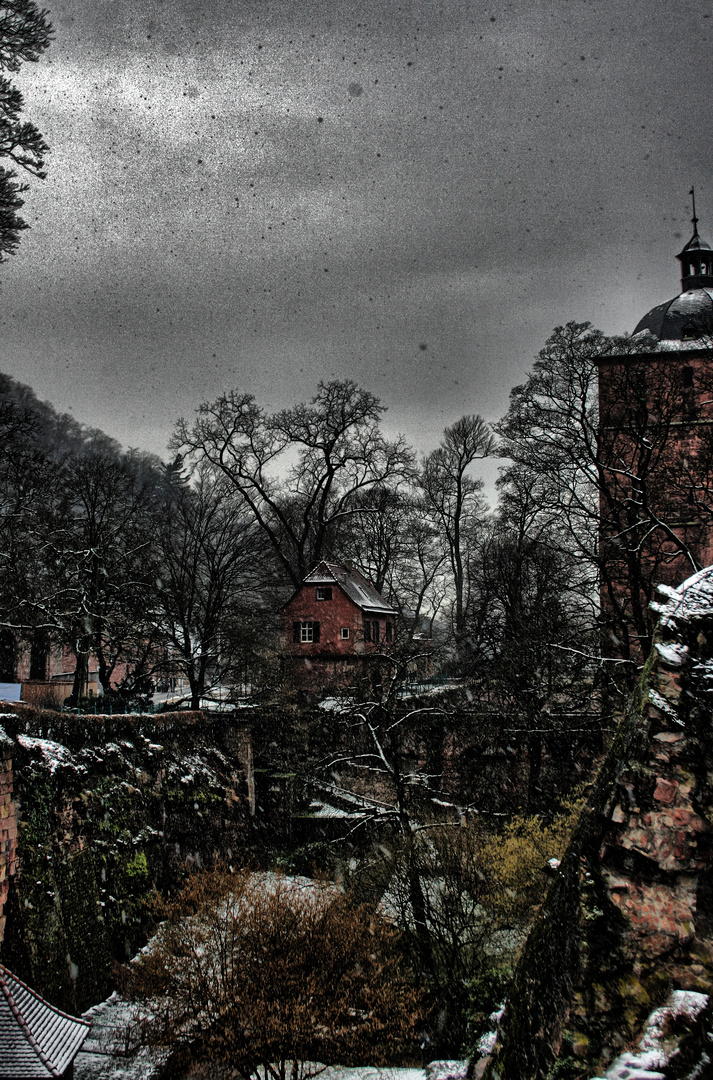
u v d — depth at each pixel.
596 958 6.84
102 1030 24.28
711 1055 6.22
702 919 6.76
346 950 23.25
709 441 31.62
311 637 52.56
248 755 44.62
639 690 7.84
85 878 26.86
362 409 57.00
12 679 46.94
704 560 34.66
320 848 39.62
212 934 23.81
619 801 7.12
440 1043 23.23
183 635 48.56
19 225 26.91
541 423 34.84
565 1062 6.65
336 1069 22.39
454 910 25.25
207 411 55.00
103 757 31.17
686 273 47.72
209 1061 22.42
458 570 65.31
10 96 26.61
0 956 22.39
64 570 43.38
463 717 39.88
